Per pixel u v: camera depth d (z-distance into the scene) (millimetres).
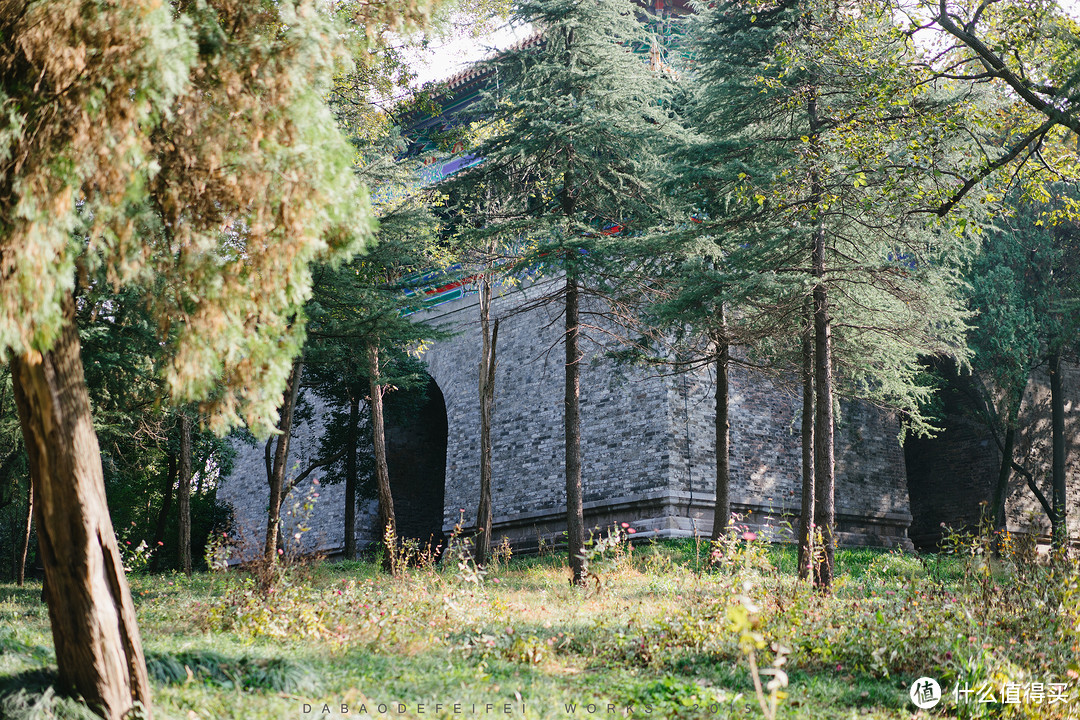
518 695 7414
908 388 20938
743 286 16469
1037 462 31500
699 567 20047
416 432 36094
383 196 22906
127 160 5969
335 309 19094
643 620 11875
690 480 25344
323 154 6871
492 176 20047
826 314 17688
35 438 6102
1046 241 27797
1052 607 10906
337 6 8016
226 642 10523
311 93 6984
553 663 9898
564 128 17984
